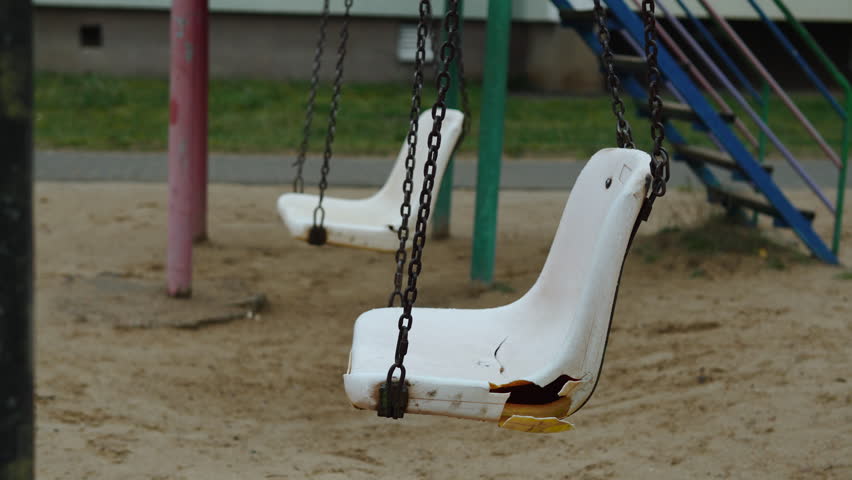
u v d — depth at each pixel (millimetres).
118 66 51031
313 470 10992
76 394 13273
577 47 50750
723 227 22859
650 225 24750
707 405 12797
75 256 21562
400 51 51750
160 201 27656
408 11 50719
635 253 21578
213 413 12961
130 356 15094
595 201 8344
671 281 19500
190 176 17812
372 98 47062
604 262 7387
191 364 14930
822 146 20781
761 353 14867
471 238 24547
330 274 20953
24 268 5129
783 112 46438
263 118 41594
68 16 50375
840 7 49281
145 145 36000
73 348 15273
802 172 20969
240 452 11547
